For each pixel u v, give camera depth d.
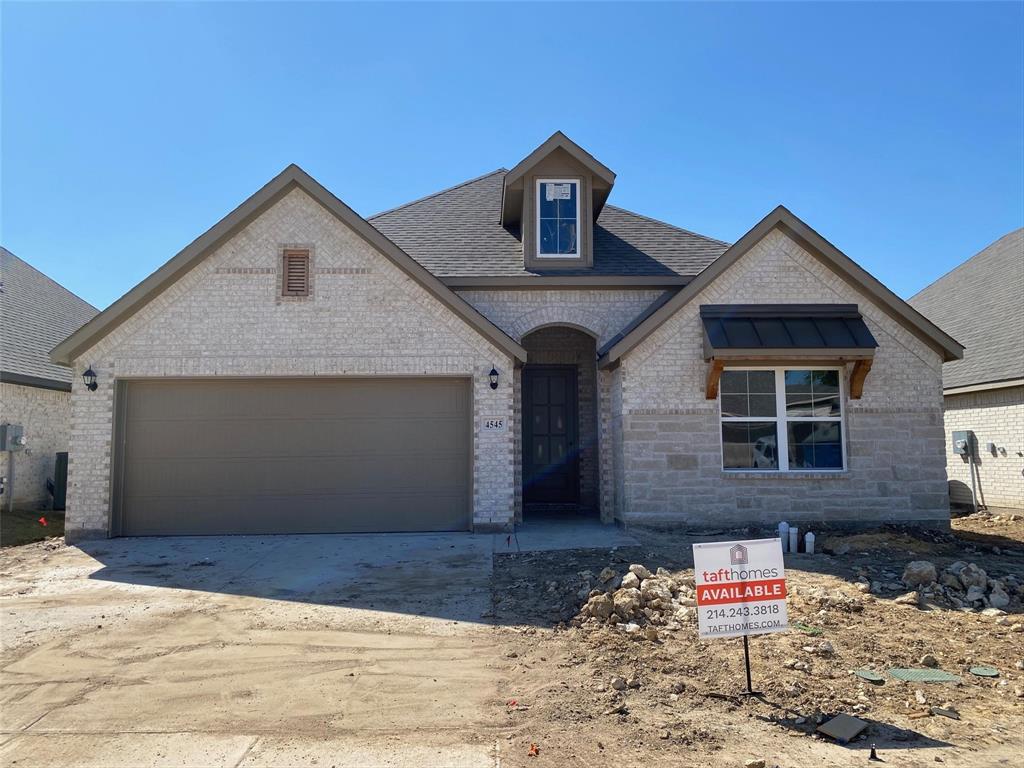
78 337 11.37
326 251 11.84
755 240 11.64
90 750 4.41
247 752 4.37
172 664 5.89
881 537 10.27
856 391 11.51
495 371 11.66
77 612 7.41
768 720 4.73
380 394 11.81
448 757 4.28
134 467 11.59
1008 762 4.14
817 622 6.80
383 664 5.87
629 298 13.09
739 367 11.66
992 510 16.23
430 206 15.90
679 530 11.38
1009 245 20.69
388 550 10.17
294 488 11.62
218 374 11.59
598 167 13.16
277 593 8.08
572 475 14.70
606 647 6.16
